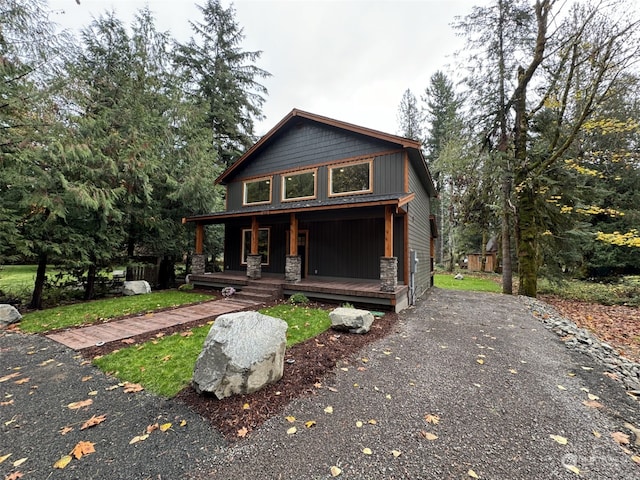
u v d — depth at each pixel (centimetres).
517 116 1067
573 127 943
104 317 607
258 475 193
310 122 1015
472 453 214
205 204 1129
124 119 876
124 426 246
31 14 605
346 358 391
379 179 867
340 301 735
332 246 938
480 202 1198
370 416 260
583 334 524
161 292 955
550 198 988
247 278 910
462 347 446
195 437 231
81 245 744
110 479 190
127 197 841
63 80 657
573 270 1337
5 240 627
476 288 1298
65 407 276
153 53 1033
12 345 446
